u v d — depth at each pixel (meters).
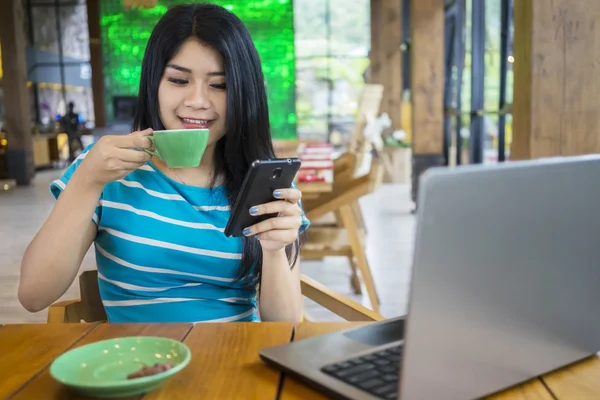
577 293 0.90
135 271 1.45
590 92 2.41
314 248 3.55
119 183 1.45
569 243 0.86
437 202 0.69
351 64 14.29
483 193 0.74
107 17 11.77
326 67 14.33
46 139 13.21
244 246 1.45
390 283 4.25
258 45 11.55
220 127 1.47
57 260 1.27
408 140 10.54
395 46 10.56
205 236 1.45
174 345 0.95
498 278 0.78
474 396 0.79
